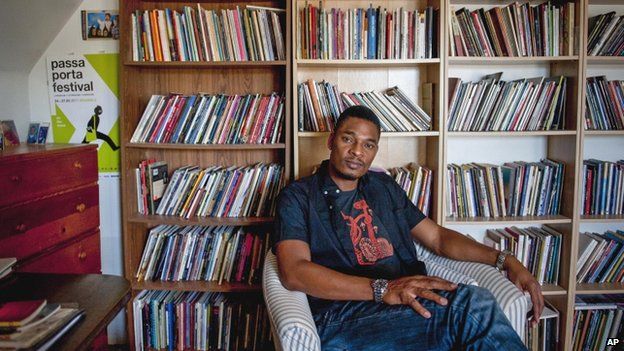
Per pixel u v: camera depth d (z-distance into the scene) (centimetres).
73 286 109
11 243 151
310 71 225
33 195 161
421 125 209
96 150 201
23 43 209
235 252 213
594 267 219
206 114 210
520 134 205
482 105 210
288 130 203
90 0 224
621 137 234
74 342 83
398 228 176
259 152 232
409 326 135
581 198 215
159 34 206
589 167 216
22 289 107
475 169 214
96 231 202
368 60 200
